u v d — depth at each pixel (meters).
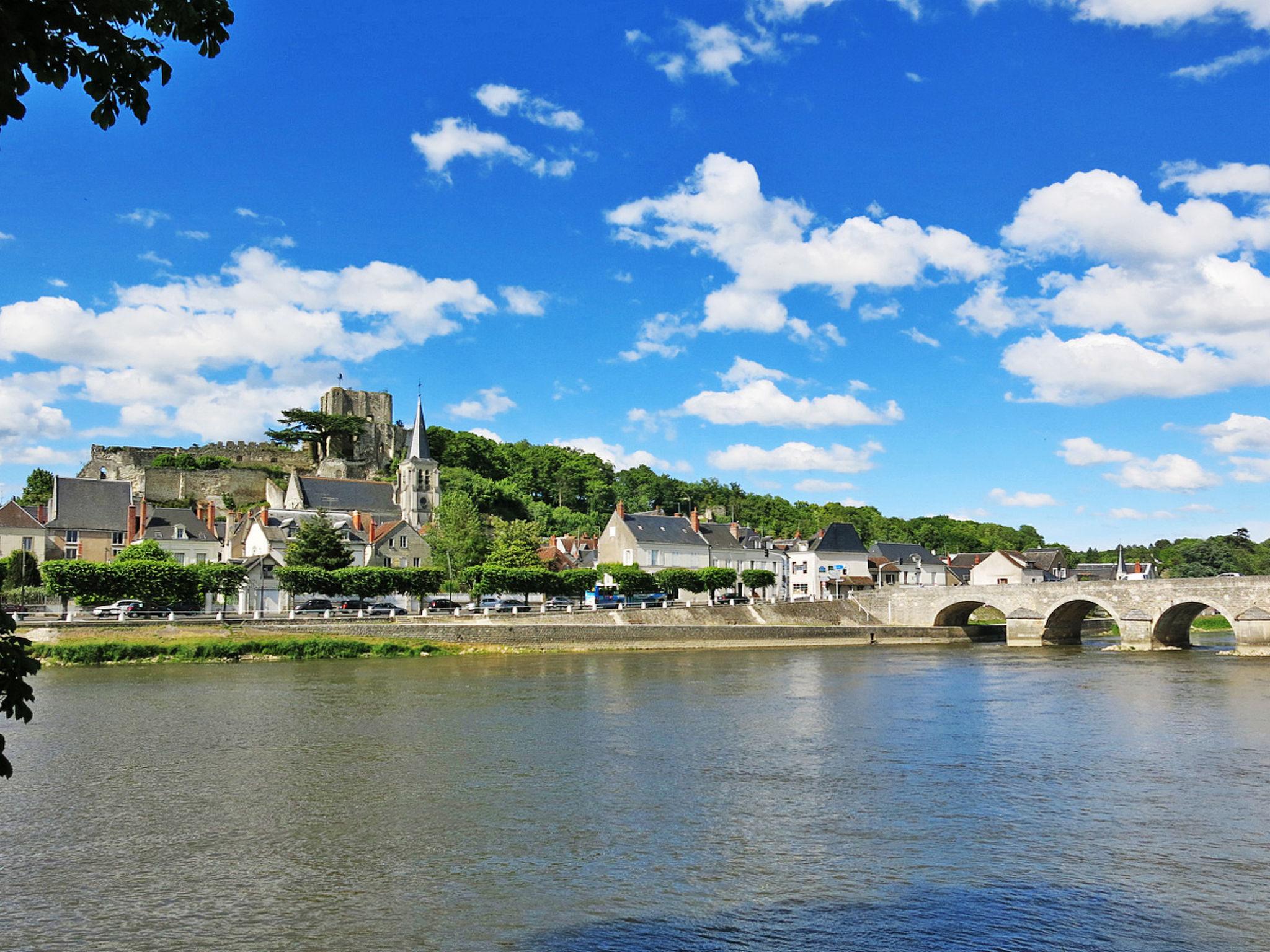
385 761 32.44
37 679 54.84
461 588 101.00
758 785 29.09
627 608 91.38
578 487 183.38
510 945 17.39
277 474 149.50
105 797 27.66
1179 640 90.88
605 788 28.69
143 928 18.19
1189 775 30.42
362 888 20.22
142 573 75.12
